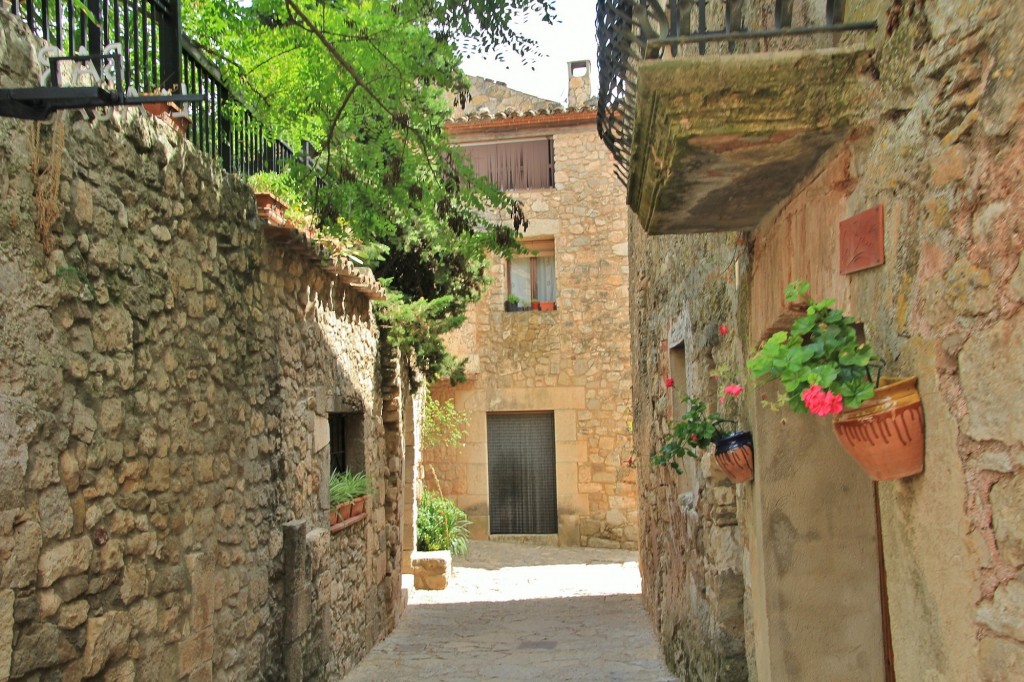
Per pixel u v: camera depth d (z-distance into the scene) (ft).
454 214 21.52
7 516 8.89
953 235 6.39
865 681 11.46
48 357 9.71
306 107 19.81
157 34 14.26
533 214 47.34
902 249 7.18
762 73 7.68
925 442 6.90
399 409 31.12
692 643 19.10
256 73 19.76
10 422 8.99
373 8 18.43
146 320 12.14
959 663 6.48
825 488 11.82
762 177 9.44
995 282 5.90
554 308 47.91
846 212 8.39
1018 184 5.64
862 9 7.97
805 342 10.12
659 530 25.50
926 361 6.81
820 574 11.66
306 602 18.80
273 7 18.01
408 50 18.62
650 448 27.25
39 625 9.39
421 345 33.94
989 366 5.99
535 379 47.44
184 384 13.34
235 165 18.13
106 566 10.82
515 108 51.03
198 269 14.03
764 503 11.82
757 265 12.06
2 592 8.77
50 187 9.77
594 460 47.01
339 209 20.31
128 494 11.44
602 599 33.30
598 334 47.21
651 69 7.63
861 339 9.14
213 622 14.19
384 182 20.38
